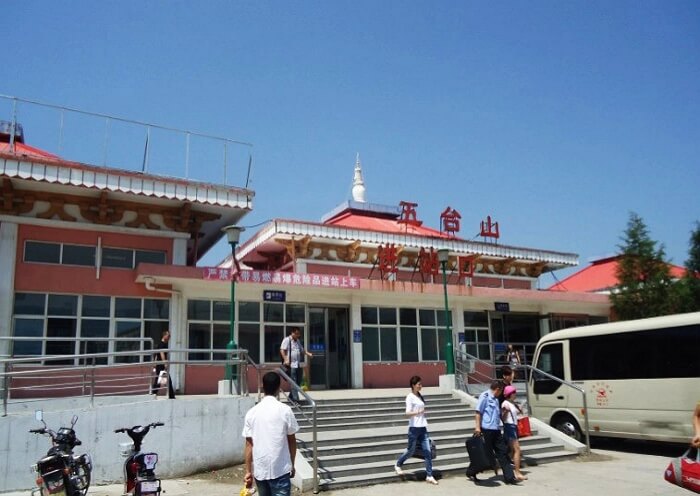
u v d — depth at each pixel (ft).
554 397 52.54
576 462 43.50
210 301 62.90
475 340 81.76
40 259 55.77
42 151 64.90
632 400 46.34
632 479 37.01
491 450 36.29
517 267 92.73
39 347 53.98
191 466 38.63
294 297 67.72
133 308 58.75
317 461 35.32
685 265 89.66
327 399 50.55
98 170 55.36
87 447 36.68
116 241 59.26
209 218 65.00
